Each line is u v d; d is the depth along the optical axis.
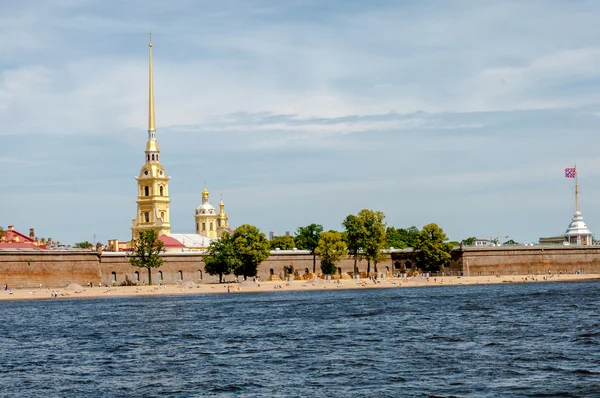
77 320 149.25
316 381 80.25
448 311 151.88
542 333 111.25
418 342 105.31
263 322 137.38
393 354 95.25
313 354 96.88
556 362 87.06
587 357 89.81
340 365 88.50
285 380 81.06
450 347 99.75
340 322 134.75
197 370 87.75
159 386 79.69
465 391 74.38
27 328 135.75
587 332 111.00
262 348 103.19
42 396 76.56
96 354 101.38
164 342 111.81
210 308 172.75
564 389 74.38
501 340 104.94
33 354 102.75
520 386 75.88
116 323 141.12
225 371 86.69
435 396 72.75
